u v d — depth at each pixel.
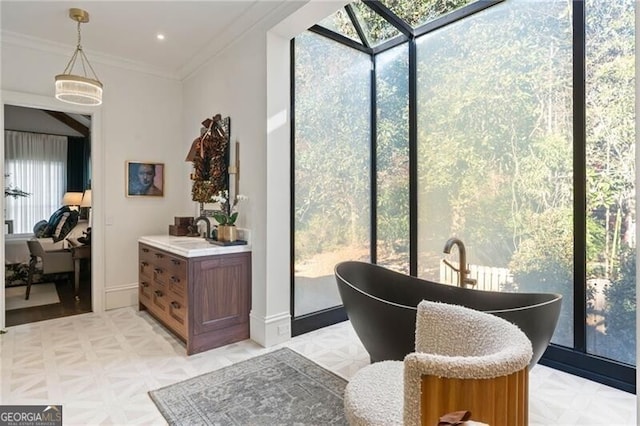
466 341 1.27
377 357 2.20
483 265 2.85
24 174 6.47
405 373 0.99
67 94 2.72
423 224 3.30
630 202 2.15
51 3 2.75
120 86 3.88
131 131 3.96
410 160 3.36
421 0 3.18
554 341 2.47
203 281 2.78
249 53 3.07
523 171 2.61
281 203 2.96
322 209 3.35
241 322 3.00
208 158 3.55
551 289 2.48
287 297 3.01
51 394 2.13
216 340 2.85
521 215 2.62
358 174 3.66
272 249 2.91
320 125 3.31
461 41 2.97
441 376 0.95
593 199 2.28
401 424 1.09
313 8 2.51
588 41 2.28
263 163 2.91
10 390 2.17
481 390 0.94
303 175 3.18
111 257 3.85
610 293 2.23
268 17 2.81
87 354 2.70
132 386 2.22
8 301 4.13
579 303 2.34
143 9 2.84
